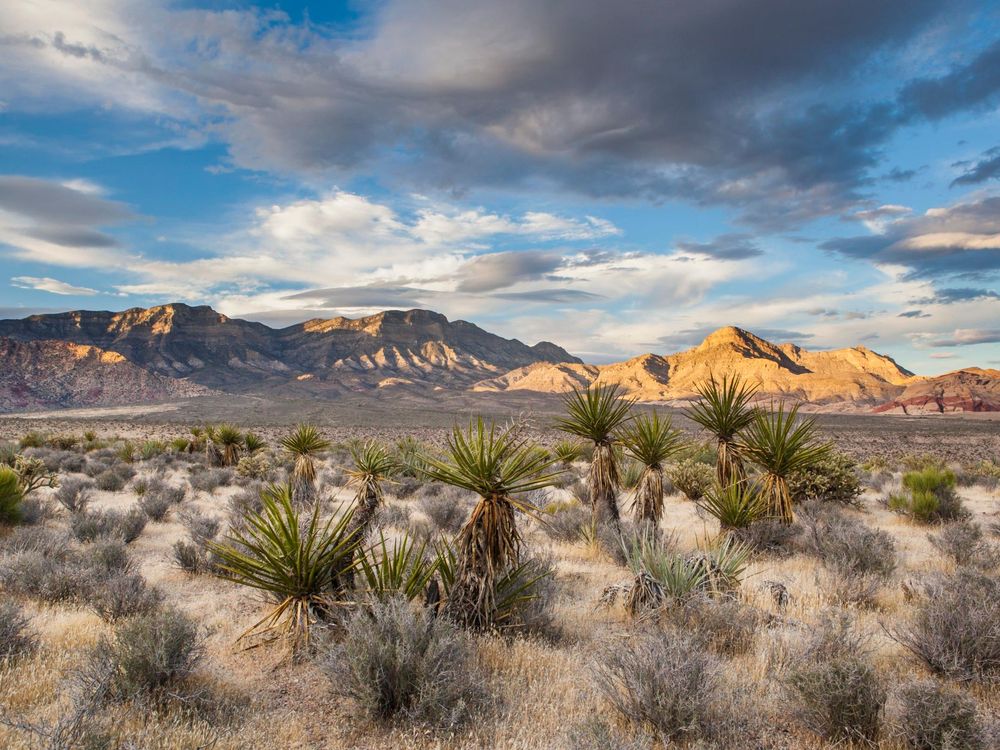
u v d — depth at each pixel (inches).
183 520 528.4
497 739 183.2
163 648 202.5
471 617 263.4
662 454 474.0
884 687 206.7
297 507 492.4
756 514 465.1
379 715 195.9
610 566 429.7
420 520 570.9
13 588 331.3
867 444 2770.7
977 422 5816.9
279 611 250.7
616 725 190.9
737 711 194.5
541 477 271.4
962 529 450.6
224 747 174.6
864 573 360.8
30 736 164.4
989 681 218.7
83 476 977.5
